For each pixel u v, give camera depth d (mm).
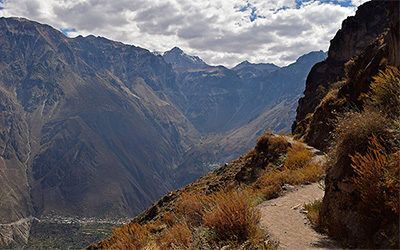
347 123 8547
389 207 6781
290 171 17891
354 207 7602
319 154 21703
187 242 9078
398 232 6367
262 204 12883
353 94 22859
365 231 7145
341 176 8211
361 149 7934
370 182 7074
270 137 27109
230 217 8578
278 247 7637
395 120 7844
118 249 12000
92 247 23047
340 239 7703
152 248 10531
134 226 12922
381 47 20453
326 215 8609
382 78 9516
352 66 24938
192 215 11711
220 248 7984
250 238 8039
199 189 30266
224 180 28594
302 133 35938
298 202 12133
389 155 7090
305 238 8164
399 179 6531
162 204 31516
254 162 26016
